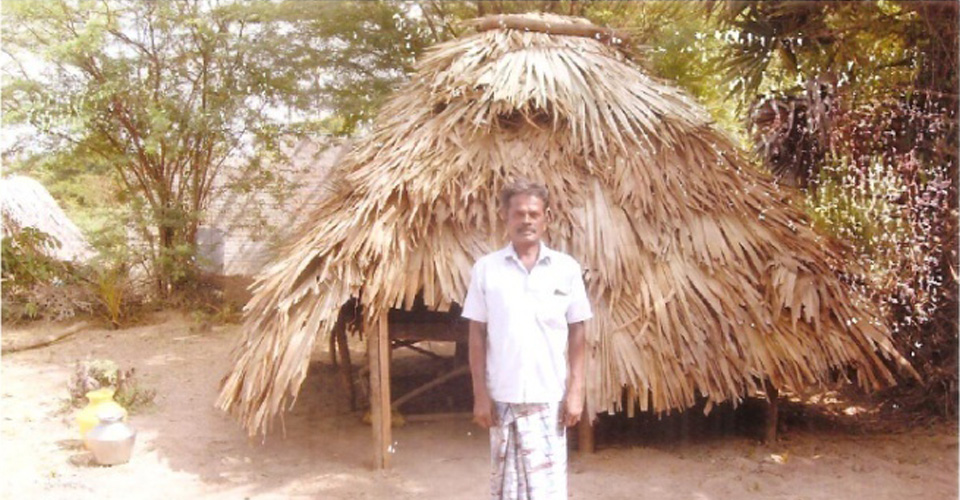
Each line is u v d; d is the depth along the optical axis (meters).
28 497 4.45
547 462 3.36
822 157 6.27
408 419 5.75
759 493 4.44
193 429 5.65
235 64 9.01
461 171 5.06
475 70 5.57
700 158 5.41
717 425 5.57
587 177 5.16
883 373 5.02
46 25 8.78
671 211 5.13
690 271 5.00
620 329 4.78
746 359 4.86
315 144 9.30
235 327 8.47
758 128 6.53
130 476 4.78
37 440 5.42
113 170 9.20
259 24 8.95
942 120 5.84
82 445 5.31
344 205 5.27
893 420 5.71
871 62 6.33
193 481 4.70
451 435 5.46
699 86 7.71
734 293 4.97
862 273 5.47
